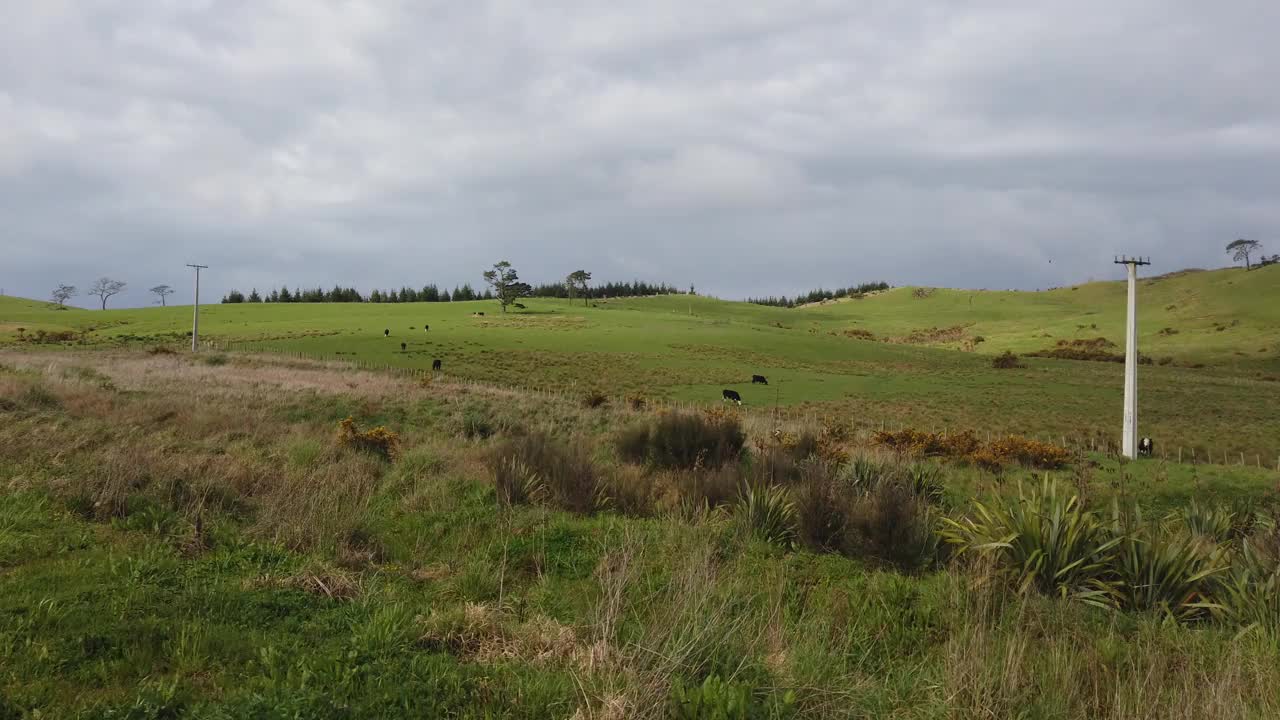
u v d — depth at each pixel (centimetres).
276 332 9131
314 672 415
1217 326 12862
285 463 1136
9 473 878
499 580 654
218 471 955
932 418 4275
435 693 404
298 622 516
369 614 530
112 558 604
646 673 414
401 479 1112
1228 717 380
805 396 5250
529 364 6712
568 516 926
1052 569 641
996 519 730
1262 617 548
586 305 18512
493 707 394
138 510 771
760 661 451
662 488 1152
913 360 8844
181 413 1673
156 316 12156
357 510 852
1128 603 617
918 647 514
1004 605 563
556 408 2948
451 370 6028
